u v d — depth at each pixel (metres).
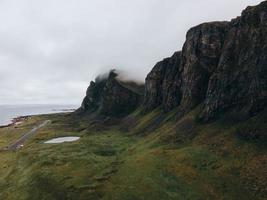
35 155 129.12
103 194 86.31
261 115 106.62
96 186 90.75
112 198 83.75
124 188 87.88
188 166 97.44
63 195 88.38
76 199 85.56
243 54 123.81
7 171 118.50
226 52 131.12
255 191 80.00
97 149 136.00
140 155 115.81
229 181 85.94
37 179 100.06
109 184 91.31
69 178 98.06
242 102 116.38
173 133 131.50
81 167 107.69
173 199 80.81
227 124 115.19
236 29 133.75
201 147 108.81
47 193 90.75
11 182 105.25
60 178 98.56
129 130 185.50
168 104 174.50
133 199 82.44
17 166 121.56
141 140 148.62
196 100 146.00
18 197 92.19
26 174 108.06
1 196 95.00
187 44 164.25
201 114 130.12
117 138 165.38
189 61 157.88
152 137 143.25
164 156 107.81
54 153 130.50
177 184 88.12
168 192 84.00
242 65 122.25
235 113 116.50
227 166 92.69
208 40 148.50
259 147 95.88
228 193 81.31
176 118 150.50
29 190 94.62
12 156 141.12
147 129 167.50
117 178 94.88
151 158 107.62
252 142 99.44
